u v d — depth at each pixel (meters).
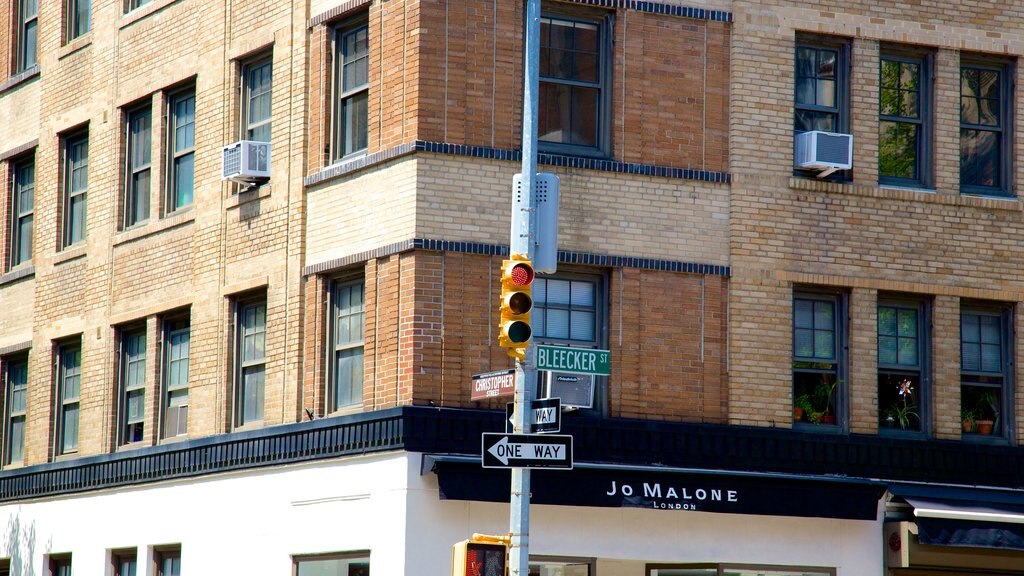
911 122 31.72
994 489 31.06
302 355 30.44
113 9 36.62
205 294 32.91
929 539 29.34
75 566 35.59
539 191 23.64
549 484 27.80
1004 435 31.80
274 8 31.94
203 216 33.19
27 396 38.44
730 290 29.95
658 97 29.88
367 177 29.39
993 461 31.36
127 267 35.31
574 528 28.59
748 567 29.70
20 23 40.50
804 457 30.03
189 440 32.47
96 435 35.59
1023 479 31.53
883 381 31.12
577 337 29.19
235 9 32.97
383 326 28.69
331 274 30.19
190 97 34.41
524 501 22.55
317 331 30.14
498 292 28.58
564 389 28.02
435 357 28.05
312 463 29.61
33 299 38.47
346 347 29.81
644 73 29.84
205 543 31.89
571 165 29.09
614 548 28.80
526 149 23.52
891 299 31.33
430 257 28.19
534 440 22.44
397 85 28.91
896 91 31.73
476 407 28.22
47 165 38.44
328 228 30.19
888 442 30.58
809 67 31.12
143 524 33.69
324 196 30.36
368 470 28.41
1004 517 29.73
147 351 34.47
